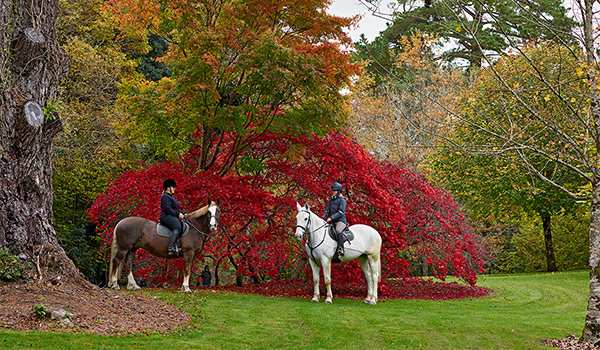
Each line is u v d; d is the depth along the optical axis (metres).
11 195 8.63
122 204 14.14
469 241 15.62
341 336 8.36
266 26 12.26
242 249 14.32
